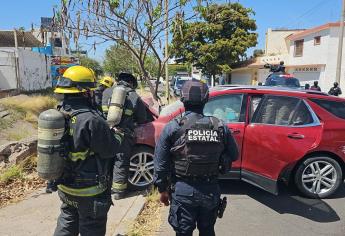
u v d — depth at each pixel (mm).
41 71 30172
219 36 34812
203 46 34094
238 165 5574
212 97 5805
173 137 3088
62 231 3266
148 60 9891
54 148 2842
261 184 5543
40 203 5285
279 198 5781
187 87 3162
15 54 25344
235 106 5742
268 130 5535
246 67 36188
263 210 5305
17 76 25391
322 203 5609
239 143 5551
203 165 3020
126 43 7328
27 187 5938
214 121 3160
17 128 12367
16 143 6914
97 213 3045
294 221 4957
